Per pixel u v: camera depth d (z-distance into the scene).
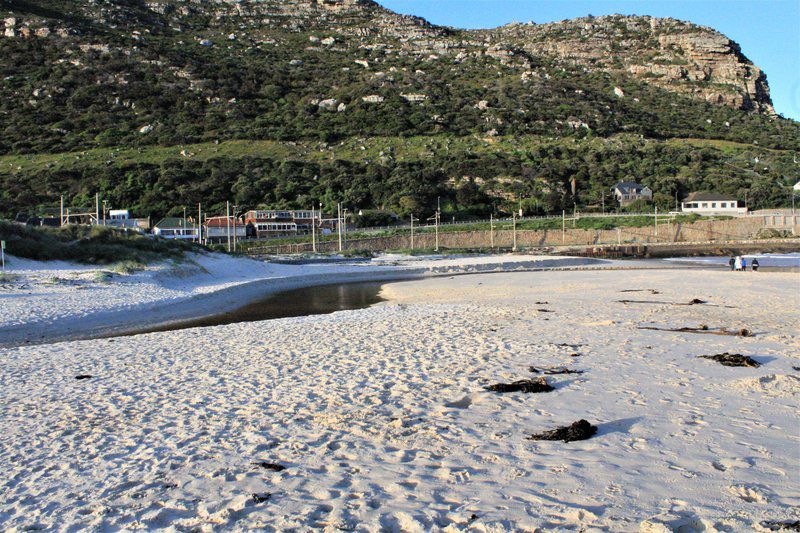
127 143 113.31
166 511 4.95
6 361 12.27
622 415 7.21
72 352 13.31
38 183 90.94
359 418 7.57
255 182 98.19
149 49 155.12
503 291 28.80
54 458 6.40
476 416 7.43
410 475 5.55
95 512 4.99
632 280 33.72
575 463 5.65
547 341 12.87
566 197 102.56
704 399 7.81
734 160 121.50
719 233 90.75
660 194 103.56
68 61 139.75
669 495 4.84
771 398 7.75
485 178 106.81
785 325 14.60
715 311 17.80
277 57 177.00
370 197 99.81
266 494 5.23
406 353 12.03
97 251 36.38
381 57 183.12
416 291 31.58
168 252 41.50
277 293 32.53
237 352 12.96
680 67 184.00
